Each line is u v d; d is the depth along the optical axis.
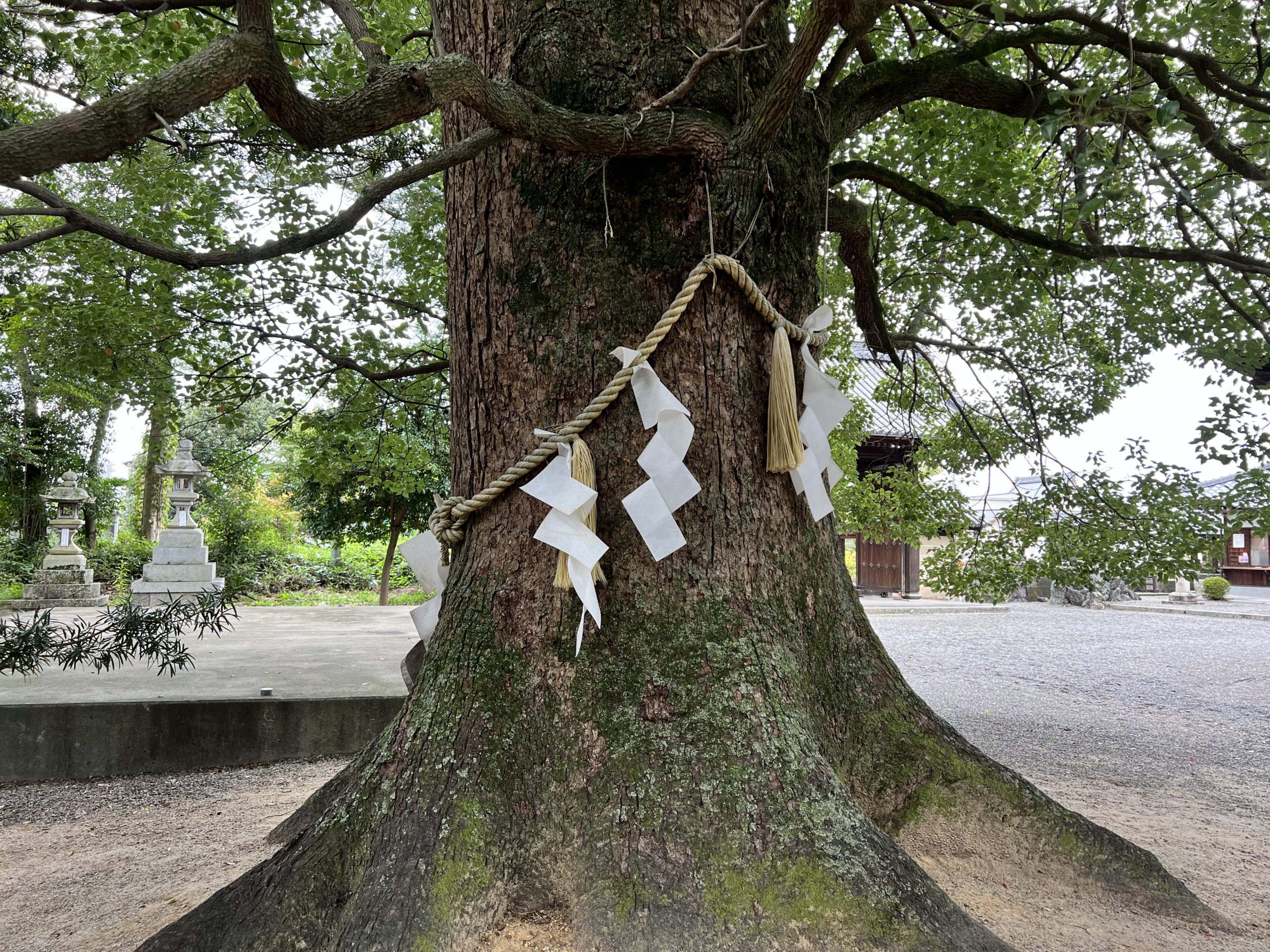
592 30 2.06
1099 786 3.96
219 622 4.82
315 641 7.56
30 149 1.18
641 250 2.00
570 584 1.83
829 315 2.13
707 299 2.00
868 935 1.52
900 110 4.08
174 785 4.03
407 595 15.11
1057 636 11.13
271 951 1.65
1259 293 3.14
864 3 1.56
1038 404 4.76
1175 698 6.64
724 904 1.57
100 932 2.19
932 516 4.69
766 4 1.68
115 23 3.10
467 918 1.61
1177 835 3.12
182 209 4.30
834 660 2.21
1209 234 3.93
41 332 4.29
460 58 1.58
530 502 1.99
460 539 2.18
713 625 1.88
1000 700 6.51
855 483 4.94
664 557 1.81
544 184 2.05
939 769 2.23
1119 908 2.07
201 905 1.79
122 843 3.10
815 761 1.80
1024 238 3.15
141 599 10.59
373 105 1.52
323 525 13.31
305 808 2.71
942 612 14.13
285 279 4.27
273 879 1.78
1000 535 4.34
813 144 2.35
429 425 5.24
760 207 2.07
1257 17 2.67
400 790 1.80
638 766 1.74
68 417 15.10
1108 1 2.39
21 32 2.71
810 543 2.23
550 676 1.87
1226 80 2.59
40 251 4.12
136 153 2.68
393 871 1.64
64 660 4.21
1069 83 3.02
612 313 1.99
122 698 4.45
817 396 2.14
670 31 2.08
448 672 1.95
